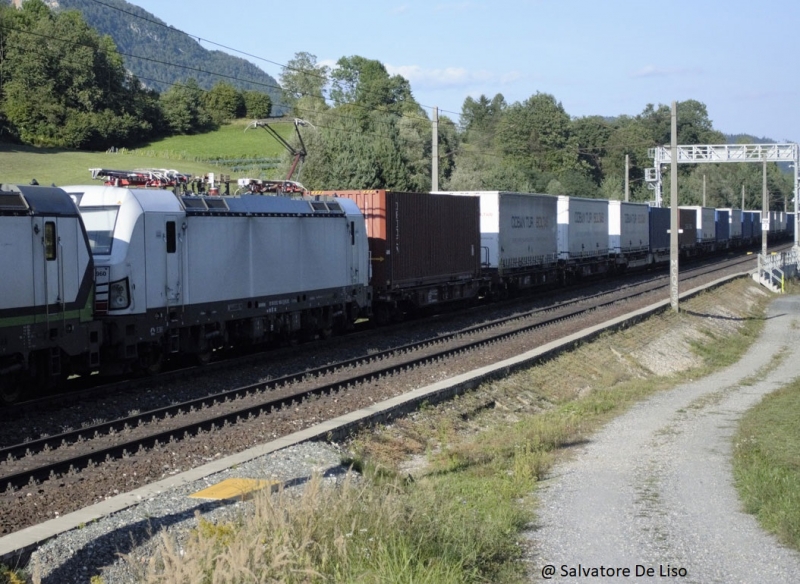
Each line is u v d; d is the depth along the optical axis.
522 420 18.38
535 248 40.75
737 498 11.31
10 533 9.28
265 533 7.64
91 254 16.83
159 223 18.92
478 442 15.88
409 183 58.81
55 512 10.37
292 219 23.69
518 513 10.41
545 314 33.94
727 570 8.30
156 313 18.78
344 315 26.92
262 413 15.91
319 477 9.32
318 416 15.84
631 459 14.09
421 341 25.59
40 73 82.12
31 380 16.12
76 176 62.22
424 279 30.92
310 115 95.75
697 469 13.22
